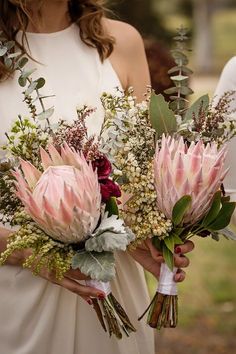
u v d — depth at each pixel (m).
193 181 2.25
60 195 2.16
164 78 3.60
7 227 2.64
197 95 16.11
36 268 2.26
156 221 2.31
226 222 2.37
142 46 2.98
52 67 2.74
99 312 2.43
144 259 2.60
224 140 2.47
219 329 5.64
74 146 2.31
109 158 2.34
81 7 2.82
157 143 2.34
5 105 2.64
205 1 25.75
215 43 28.31
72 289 2.41
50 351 2.67
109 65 2.84
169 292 2.46
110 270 2.17
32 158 2.37
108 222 2.23
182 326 5.68
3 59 2.63
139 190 2.33
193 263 7.41
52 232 2.21
